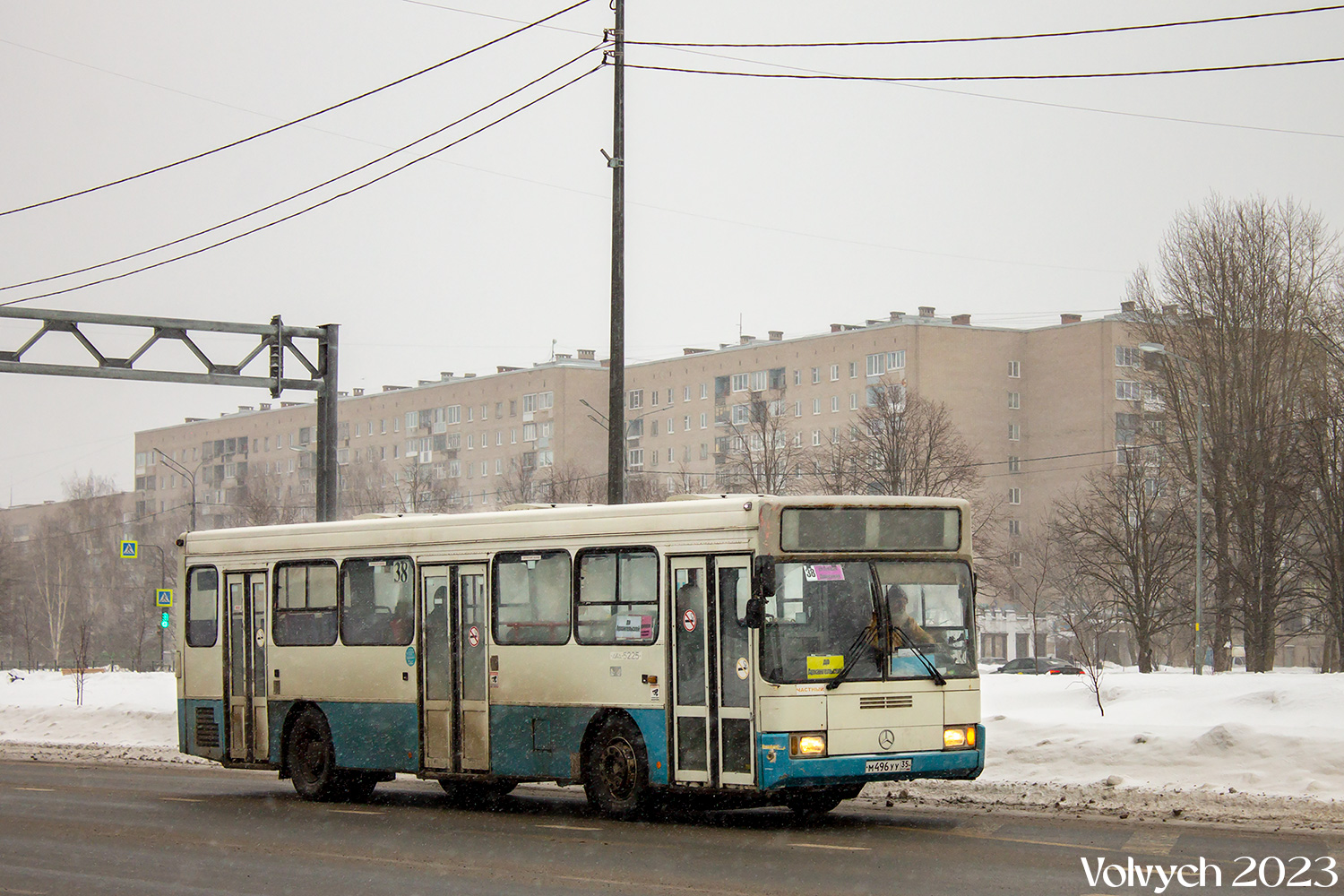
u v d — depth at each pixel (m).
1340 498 47.19
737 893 10.45
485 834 14.23
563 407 109.38
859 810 15.62
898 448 64.12
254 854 13.27
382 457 121.56
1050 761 17.17
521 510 16.14
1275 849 11.98
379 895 10.87
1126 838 12.77
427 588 17.00
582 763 15.20
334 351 26.91
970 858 11.75
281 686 18.58
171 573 106.75
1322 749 15.61
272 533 18.94
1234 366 49.94
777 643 13.58
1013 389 98.00
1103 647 76.44
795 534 13.88
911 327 94.69
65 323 24.69
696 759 14.16
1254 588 48.41
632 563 14.92
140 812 16.92
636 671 14.72
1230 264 50.75
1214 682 23.52
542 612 15.73
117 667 97.44
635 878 11.27
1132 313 54.59
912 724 13.94
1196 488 48.06
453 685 16.56
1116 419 94.19
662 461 107.38
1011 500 97.19
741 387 102.56
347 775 17.98
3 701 37.84
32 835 14.91
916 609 14.24
